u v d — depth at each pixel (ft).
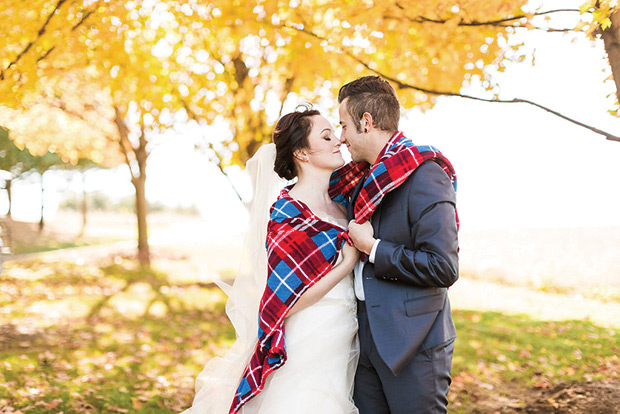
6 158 60.80
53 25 14.55
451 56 12.96
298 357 7.32
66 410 13.48
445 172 7.08
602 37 10.49
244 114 24.99
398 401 7.06
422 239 6.72
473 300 29.27
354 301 7.63
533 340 20.24
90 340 21.26
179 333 22.91
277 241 7.42
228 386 8.06
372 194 6.93
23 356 18.24
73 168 73.26
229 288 8.34
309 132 7.80
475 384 15.38
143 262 47.21
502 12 11.69
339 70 15.33
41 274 38.75
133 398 14.49
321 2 14.11
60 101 29.01
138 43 18.13
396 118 7.45
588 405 12.32
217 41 18.11
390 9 12.09
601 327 21.84
